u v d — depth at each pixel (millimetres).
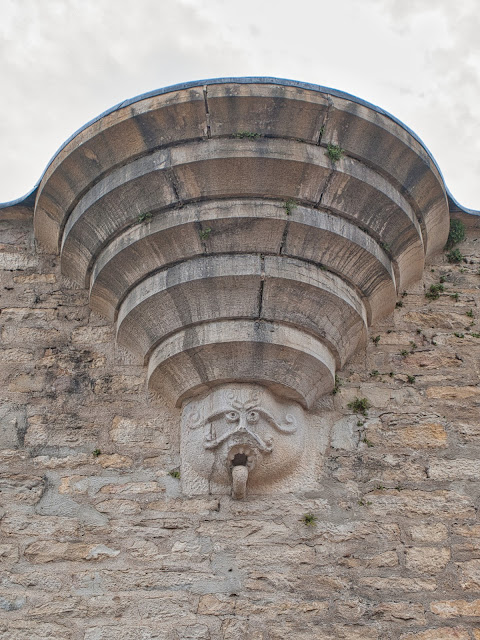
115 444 5773
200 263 5660
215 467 5539
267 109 5727
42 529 5473
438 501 5660
